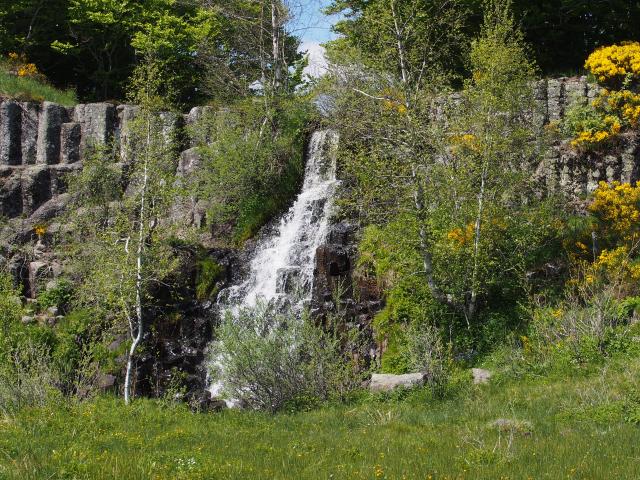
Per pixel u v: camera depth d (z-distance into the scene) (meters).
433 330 20.95
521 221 21.44
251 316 19.14
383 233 22.14
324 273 24.81
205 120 33.09
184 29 38.97
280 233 29.09
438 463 10.65
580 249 21.84
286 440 13.12
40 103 35.06
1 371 16.86
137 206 27.19
